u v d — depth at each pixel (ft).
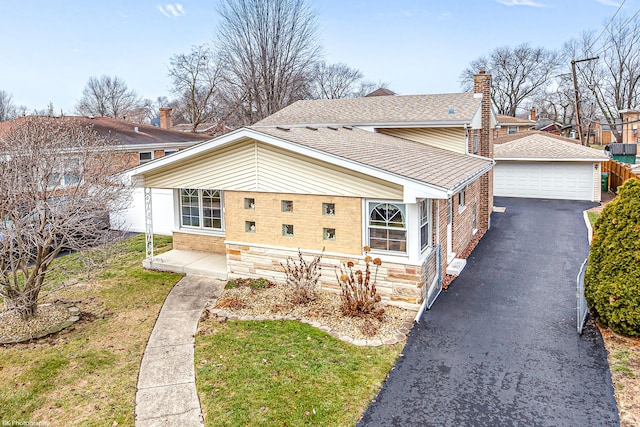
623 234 26.94
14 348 26.40
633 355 25.35
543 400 21.57
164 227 57.26
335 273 34.24
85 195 33.35
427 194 28.89
